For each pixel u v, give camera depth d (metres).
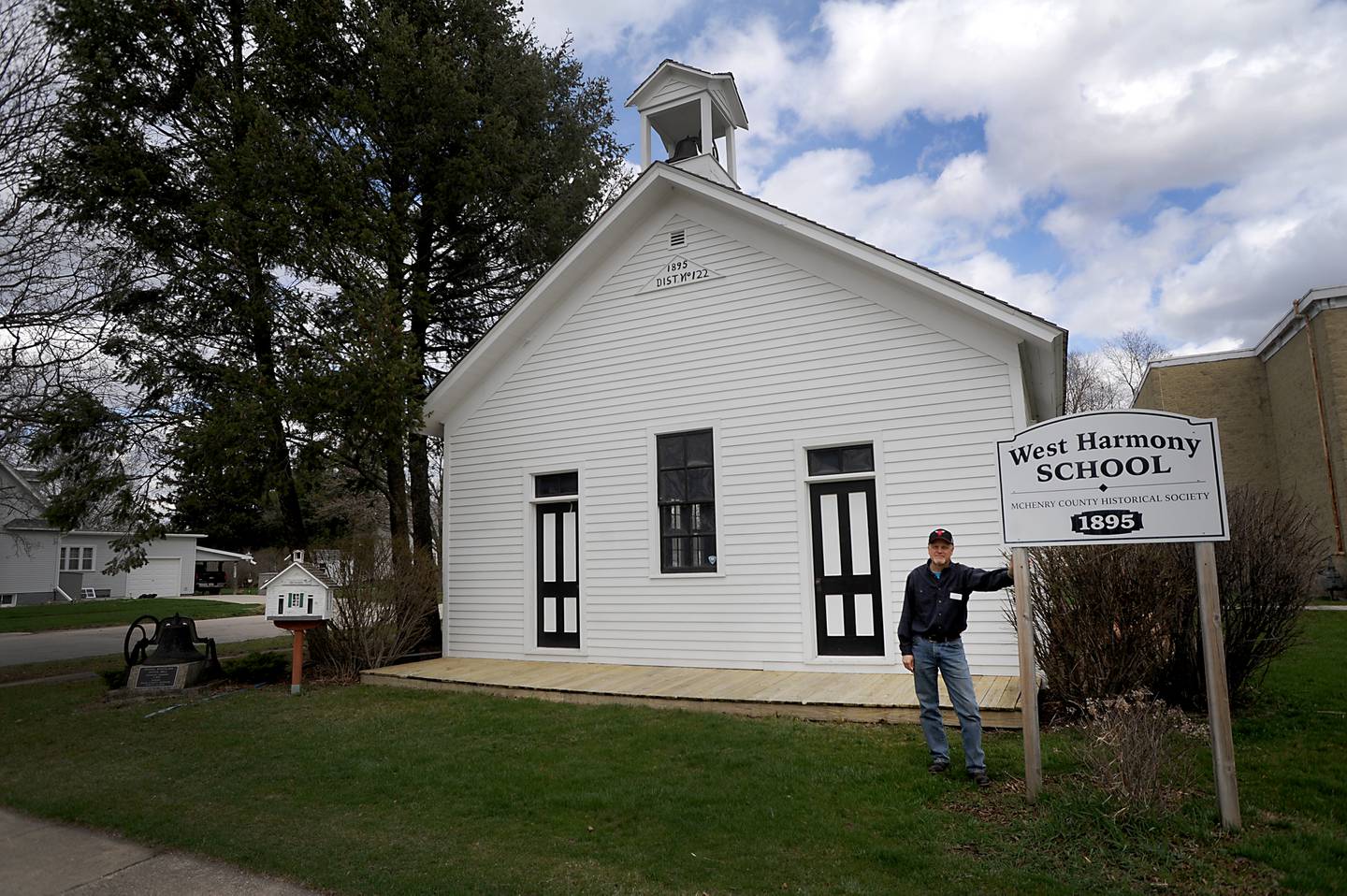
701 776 6.16
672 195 11.50
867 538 9.91
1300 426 22.20
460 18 14.82
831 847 4.81
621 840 5.10
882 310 9.98
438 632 13.92
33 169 12.24
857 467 10.08
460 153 14.21
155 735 8.73
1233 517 7.78
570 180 16.55
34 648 20.09
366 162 13.21
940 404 9.56
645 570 11.12
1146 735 4.99
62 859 5.36
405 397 11.74
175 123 13.05
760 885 4.39
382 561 12.15
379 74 13.14
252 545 19.30
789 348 10.52
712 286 11.12
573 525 12.03
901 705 7.46
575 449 11.92
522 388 12.52
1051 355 9.40
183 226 12.82
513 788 6.16
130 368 12.98
